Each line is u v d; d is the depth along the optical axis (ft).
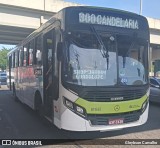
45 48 29.43
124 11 25.63
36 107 34.32
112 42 24.70
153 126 31.12
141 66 25.80
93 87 23.31
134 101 24.81
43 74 29.81
